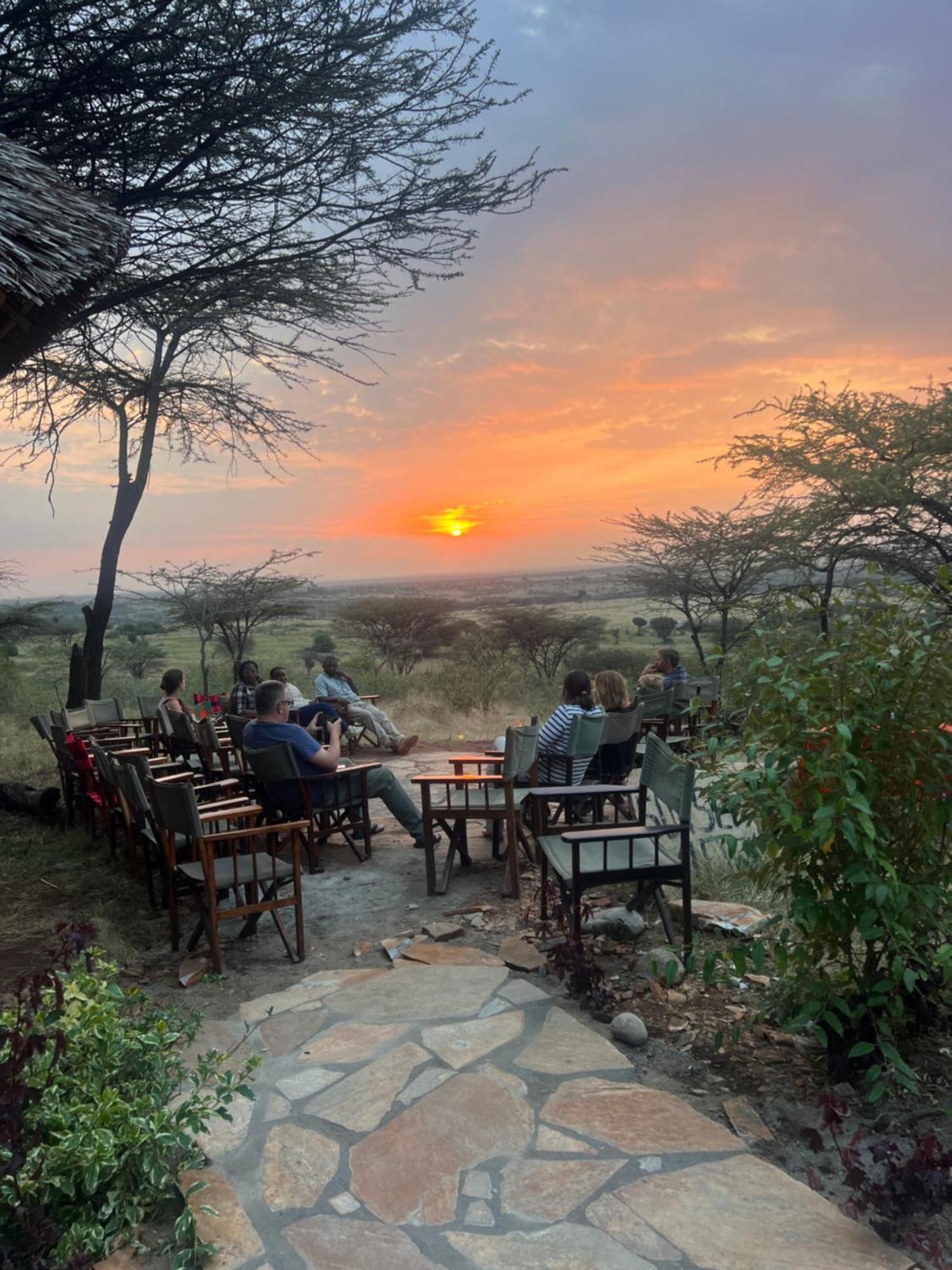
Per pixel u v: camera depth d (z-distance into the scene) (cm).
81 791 761
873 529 1006
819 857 310
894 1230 233
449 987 398
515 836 538
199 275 747
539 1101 301
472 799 584
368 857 634
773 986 365
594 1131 283
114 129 628
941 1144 264
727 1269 222
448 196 716
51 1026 264
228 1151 277
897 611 308
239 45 588
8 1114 217
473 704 1673
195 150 663
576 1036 348
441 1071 323
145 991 418
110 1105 241
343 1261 226
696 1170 262
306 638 5219
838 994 310
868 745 303
